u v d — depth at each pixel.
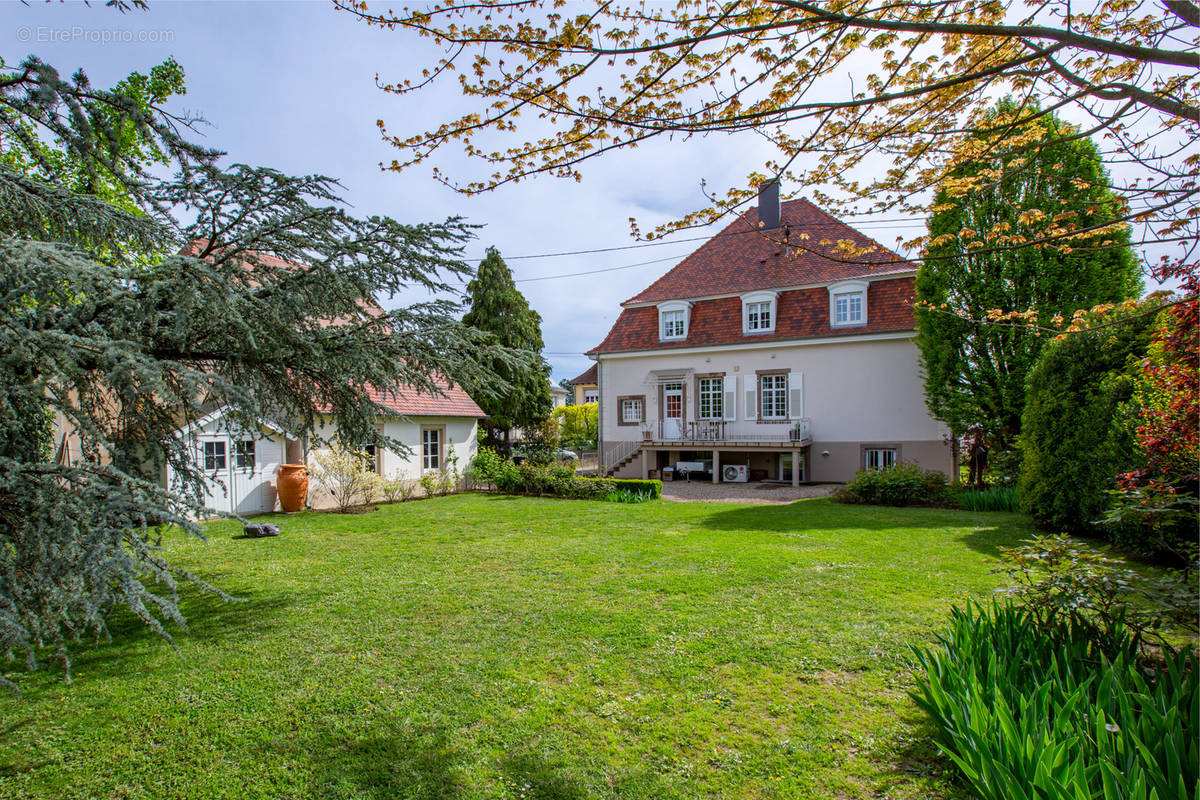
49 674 4.55
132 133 4.51
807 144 3.95
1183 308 3.98
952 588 6.32
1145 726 2.59
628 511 13.03
